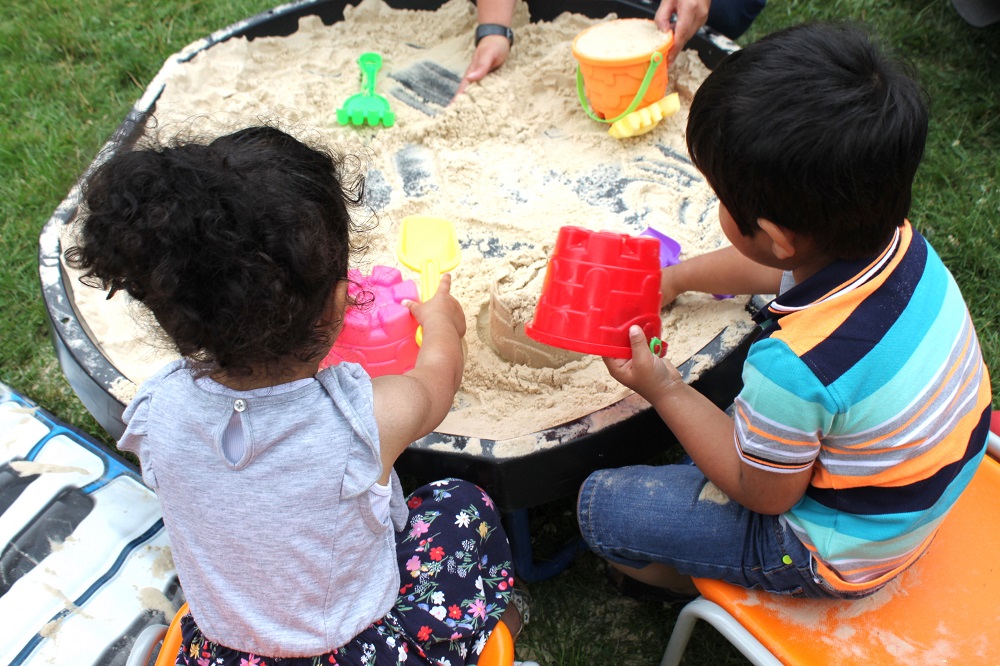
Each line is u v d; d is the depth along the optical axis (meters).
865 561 0.96
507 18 1.95
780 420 0.89
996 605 1.00
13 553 1.25
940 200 1.95
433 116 1.90
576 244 1.13
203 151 0.76
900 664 0.95
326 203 0.81
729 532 1.05
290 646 0.87
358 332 1.19
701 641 1.32
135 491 1.33
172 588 1.23
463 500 1.08
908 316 0.88
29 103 2.21
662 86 1.77
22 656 1.15
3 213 1.94
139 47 2.38
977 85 2.25
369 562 0.91
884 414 0.88
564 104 1.89
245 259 0.73
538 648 1.32
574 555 1.37
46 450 1.38
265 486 0.82
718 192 0.93
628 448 1.24
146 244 0.74
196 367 0.83
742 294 1.35
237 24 2.01
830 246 0.89
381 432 0.88
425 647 0.96
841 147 0.81
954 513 1.09
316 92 1.94
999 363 1.65
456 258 1.38
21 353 1.70
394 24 2.14
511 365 1.37
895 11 2.47
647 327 1.12
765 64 0.86
